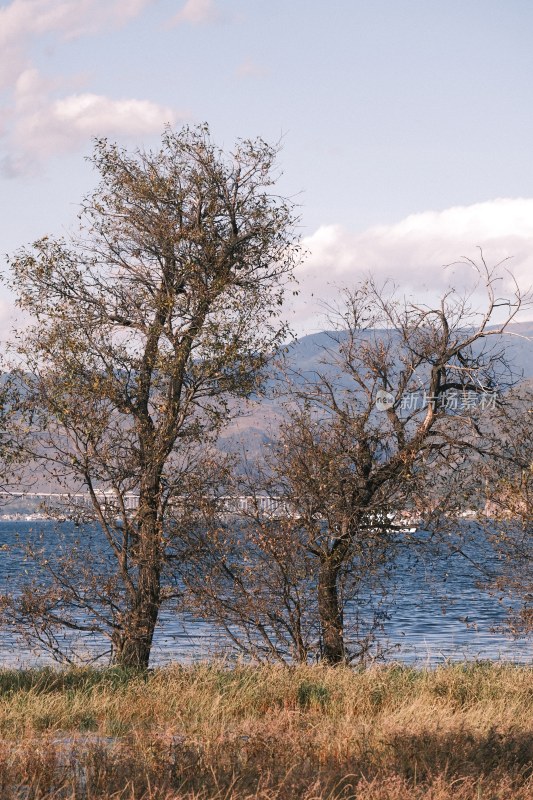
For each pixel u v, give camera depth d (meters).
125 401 35.88
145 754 14.90
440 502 34.94
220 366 35.31
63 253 37.62
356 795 12.80
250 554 34.66
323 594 34.66
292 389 35.69
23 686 23.66
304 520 34.72
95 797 12.20
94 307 37.19
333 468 34.28
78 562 36.53
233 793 12.59
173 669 26.81
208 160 38.78
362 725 18.08
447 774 13.98
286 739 16.61
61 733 18.70
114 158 38.66
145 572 35.78
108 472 36.06
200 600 34.72
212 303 36.78
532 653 48.75
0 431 34.66
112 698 22.56
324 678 26.33
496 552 35.38
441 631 62.47
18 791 12.63
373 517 35.59
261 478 35.34
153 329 36.06
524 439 35.22
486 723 19.53
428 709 20.70
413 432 35.56
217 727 18.55
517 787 13.76
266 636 34.50
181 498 35.50
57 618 36.47
